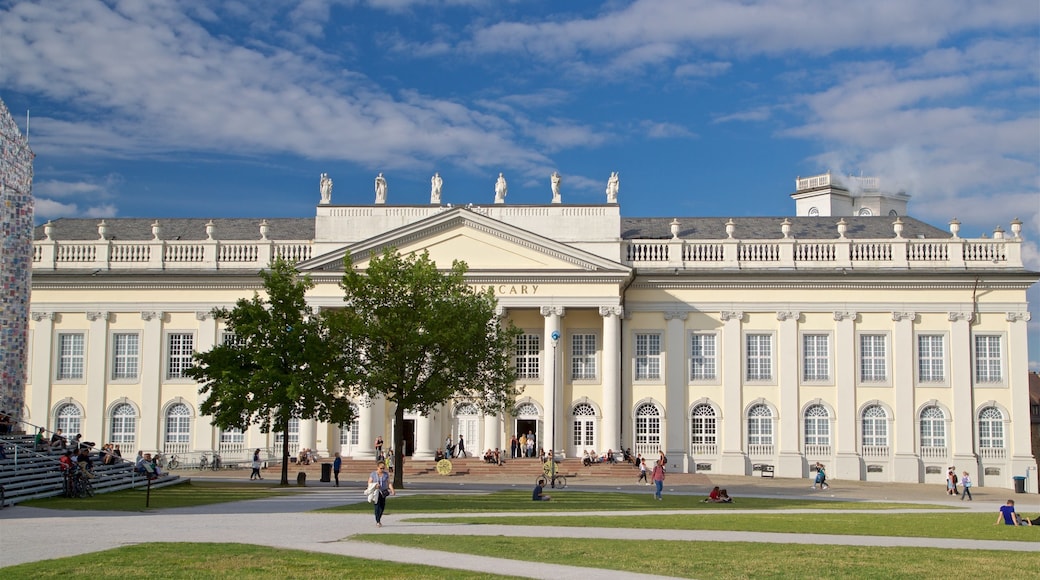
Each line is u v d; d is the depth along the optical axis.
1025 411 71.31
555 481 59.41
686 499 48.38
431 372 53.31
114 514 35.16
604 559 24.67
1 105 55.88
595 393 73.00
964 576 23.03
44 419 73.62
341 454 73.50
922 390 71.81
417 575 21.89
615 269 69.81
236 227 80.69
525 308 71.38
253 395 55.50
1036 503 52.62
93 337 74.00
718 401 72.69
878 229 78.62
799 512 41.00
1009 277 71.62
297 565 22.83
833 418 72.00
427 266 54.16
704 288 73.19
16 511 35.94
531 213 72.56
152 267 74.06
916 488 64.44
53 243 74.62
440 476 63.94
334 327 52.94
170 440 73.38
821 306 72.62
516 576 22.06
